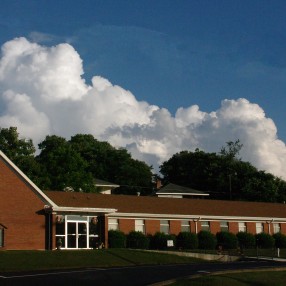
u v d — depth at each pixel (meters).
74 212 45.69
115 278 27.31
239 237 56.47
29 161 62.72
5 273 30.44
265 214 62.03
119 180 101.38
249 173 96.44
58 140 85.25
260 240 57.28
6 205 43.19
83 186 62.59
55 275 28.67
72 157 63.28
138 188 101.00
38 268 33.53
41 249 43.66
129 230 52.38
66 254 38.22
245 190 90.56
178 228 55.38
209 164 101.38
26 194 44.16
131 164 104.12
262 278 26.25
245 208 62.31
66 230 45.16
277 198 90.06
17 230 43.25
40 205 44.56
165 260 40.00
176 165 107.00
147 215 53.22
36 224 44.12
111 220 51.69
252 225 60.41
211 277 25.67
